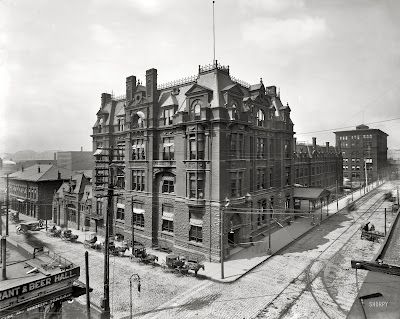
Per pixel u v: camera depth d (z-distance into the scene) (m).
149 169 37.06
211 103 31.28
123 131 40.88
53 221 55.19
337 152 95.00
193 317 19.42
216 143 30.52
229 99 31.69
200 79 34.28
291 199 48.31
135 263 30.59
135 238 38.62
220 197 30.25
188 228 32.50
